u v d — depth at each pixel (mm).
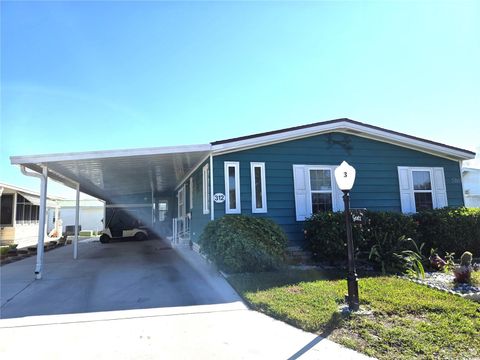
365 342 3645
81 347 3635
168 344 3686
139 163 8992
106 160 7824
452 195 10367
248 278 6402
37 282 6996
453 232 8680
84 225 31031
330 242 7672
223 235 7043
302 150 9156
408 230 8047
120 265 8961
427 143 9953
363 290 5473
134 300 5461
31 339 3871
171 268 8195
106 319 4523
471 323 4109
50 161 7133
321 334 3898
